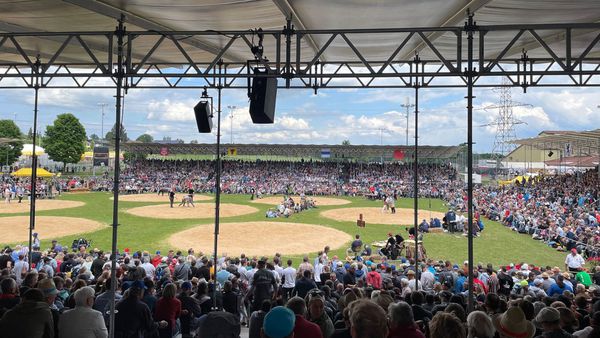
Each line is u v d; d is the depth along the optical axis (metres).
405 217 34.62
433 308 7.31
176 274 12.40
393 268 14.24
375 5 8.75
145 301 7.94
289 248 22.48
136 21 9.98
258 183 59.03
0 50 13.04
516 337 4.24
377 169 68.12
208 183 58.41
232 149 61.50
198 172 67.31
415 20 10.02
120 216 32.84
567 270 18.00
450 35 11.50
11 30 11.30
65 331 5.27
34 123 13.02
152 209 37.41
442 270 13.77
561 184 44.50
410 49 13.19
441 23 10.34
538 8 9.11
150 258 16.89
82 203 41.78
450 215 28.36
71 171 103.00
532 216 28.47
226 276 11.80
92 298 5.47
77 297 5.36
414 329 3.73
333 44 12.58
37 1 9.00
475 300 9.70
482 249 23.19
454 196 44.53
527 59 13.25
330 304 7.60
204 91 13.13
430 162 71.19
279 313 3.31
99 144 81.56
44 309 4.90
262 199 48.06
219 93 13.19
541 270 14.73
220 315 5.40
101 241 23.48
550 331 4.71
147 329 6.53
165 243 23.08
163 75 10.37
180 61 15.73
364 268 13.38
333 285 10.54
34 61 15.56
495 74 9.24
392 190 52.47
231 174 66.25
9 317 4.76
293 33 9.47
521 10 9.29
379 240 25.12
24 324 4.72
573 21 10.28
